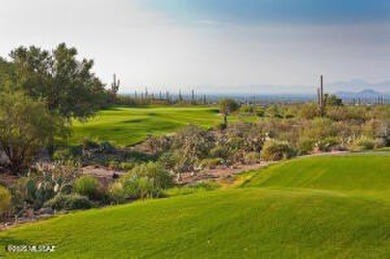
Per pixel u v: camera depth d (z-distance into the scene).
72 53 45.97
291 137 47.56
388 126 47.59
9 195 18.25
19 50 45.47
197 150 38.69
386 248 12.39
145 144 46.94
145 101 115.25
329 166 25.89
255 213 14.50
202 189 22.84
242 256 11.84
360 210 14.88
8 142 29.20
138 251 12.21
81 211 17.14
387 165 25.45
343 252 12.11
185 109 89.44
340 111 64.62
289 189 18.00
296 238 12.85
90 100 47.56
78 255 12.03
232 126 55.66
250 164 33.09
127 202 20.11
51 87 44.75
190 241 12.74
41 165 29.27
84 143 42.28
